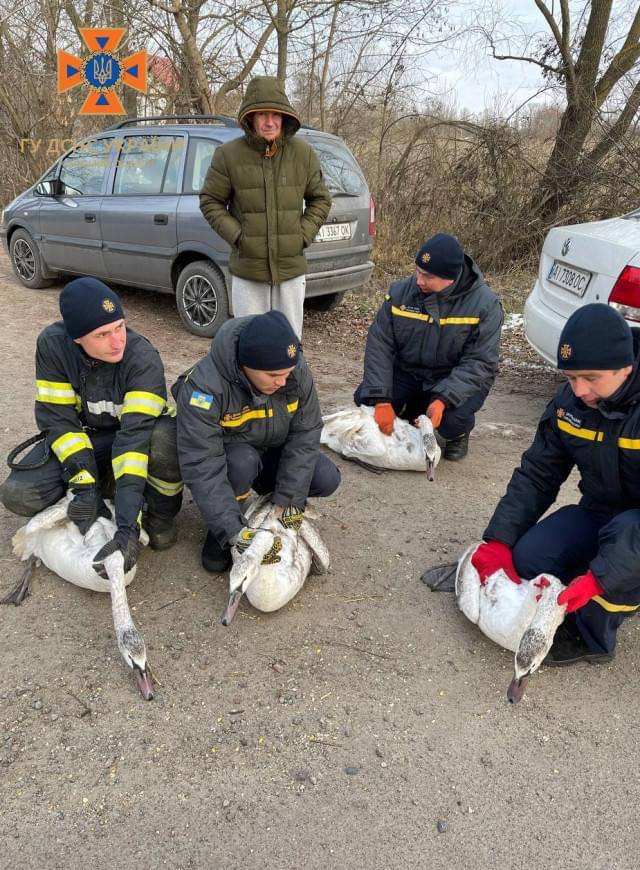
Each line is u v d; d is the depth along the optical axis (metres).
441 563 3.22
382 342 4.00
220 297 6.06
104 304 2.53
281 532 2.86
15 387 4.99
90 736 2.26
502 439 4.63
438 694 2.49
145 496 2.99
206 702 2.40
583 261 4.42
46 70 11.09
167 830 1.98
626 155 8.84
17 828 1.97
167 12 9.02
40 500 2.90
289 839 1.97
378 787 2.14
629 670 2.65
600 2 8.55
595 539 2.68
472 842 1.99
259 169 4.50
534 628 2.22
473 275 3.80
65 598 2.85
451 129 9.30
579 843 2.00
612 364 2.17
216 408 2.66
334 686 2.50
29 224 7.66
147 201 6.45
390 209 9.30
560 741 2.33
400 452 3.96
